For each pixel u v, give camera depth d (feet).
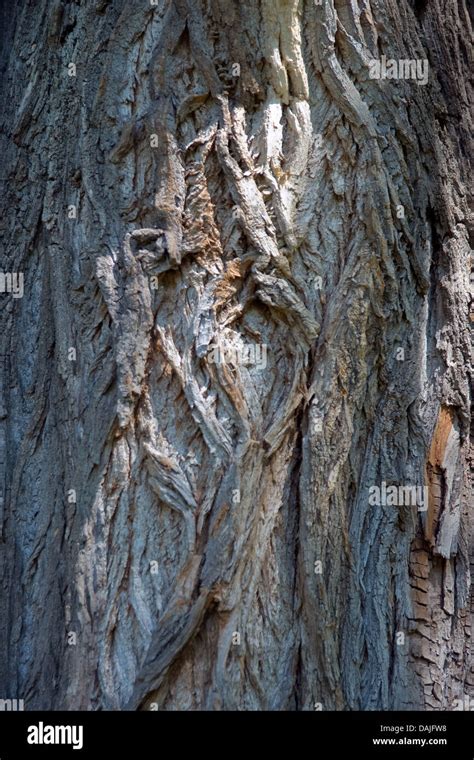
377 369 7.06
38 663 6.75
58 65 7.78
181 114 6.84
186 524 6.23
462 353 7.54
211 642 6.08
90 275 6.97
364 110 6.93
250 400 6.48
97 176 7.09
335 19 6.99
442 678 6.90
